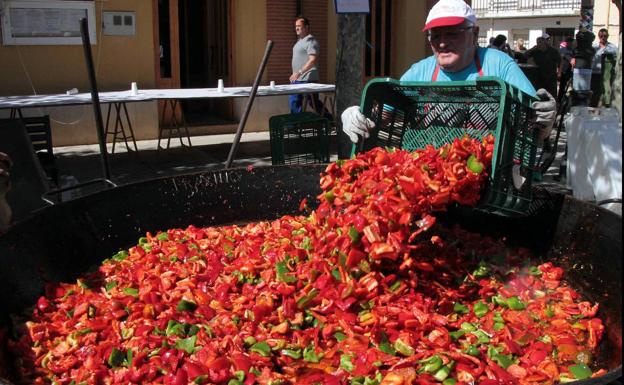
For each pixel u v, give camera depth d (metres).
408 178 3.04
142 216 4.24
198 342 2.80
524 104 3.27
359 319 2.92
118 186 4.15
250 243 3.90
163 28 11.64
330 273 3.10
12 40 10.20
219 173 4.57
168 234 4.20
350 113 3.59
